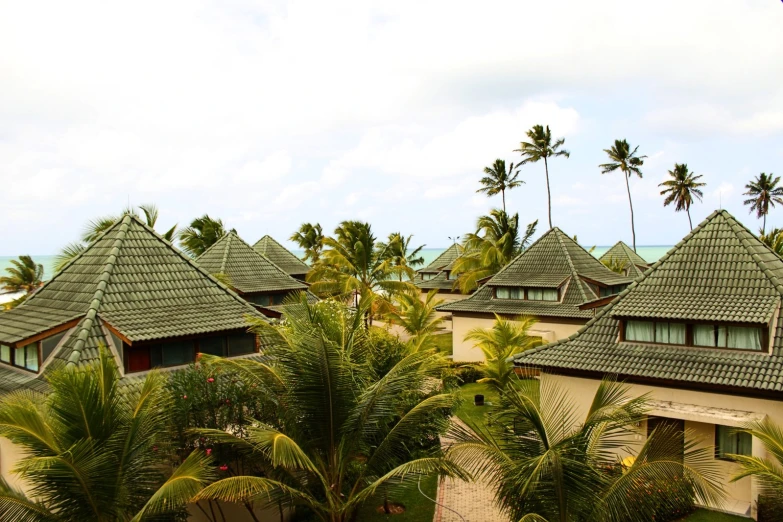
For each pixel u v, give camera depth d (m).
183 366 14.88
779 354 14.51
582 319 28.22
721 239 17.73
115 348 14.01
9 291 59.88
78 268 16.73
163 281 16.41
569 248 33.59
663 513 11.94
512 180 60.38
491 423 11.25
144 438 9.70
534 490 9.25
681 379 14.77
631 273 44.66
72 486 8.59
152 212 28.92
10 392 13.02
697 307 15.95
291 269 37.94
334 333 13.60
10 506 8.70
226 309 16.50
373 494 11.10
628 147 67.75
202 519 12.36
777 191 76.50
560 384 17.17
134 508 9.36
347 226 35.97
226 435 10.30
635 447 15.14
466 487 16.55
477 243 46.28
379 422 12.21
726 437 14.84
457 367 30.38
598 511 9.02
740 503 14.27
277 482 9.79
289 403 11.14
